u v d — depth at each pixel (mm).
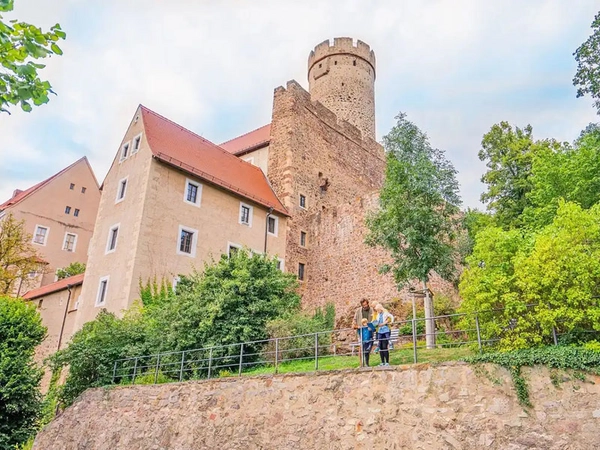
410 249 16812
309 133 34500
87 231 45438
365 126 41781
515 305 9680
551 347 8781
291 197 31297
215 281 18062
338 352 17531
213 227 25797
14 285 34906
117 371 17203
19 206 41438
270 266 19109
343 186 36250
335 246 30125
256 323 16969
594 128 22781
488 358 9109
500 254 11375
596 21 18406
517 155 22953
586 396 7992
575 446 7816
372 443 9836
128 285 21516
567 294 9078
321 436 10562
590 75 18547
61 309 29438
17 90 6691
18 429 15953
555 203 17812
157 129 26859
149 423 13977
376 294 26766
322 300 29297
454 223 17641
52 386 20891
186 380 15273
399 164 17531
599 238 9672
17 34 6613
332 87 42344
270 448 11227
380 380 10211
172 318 17688
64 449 15766
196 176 25594
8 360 15961
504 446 8391
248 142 36531
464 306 11234
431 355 12758
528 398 8477
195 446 12602
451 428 9016
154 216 23219
